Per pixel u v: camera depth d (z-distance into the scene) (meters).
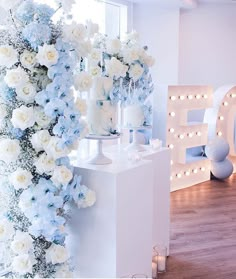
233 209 4.14
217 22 6.05
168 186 2.94
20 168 1.71
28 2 1.64
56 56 1.64
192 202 4.37
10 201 1.79
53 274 1.86
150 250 2.34
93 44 2.20
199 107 5.03
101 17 4.13
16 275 1.81
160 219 2.89
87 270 2.10
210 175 5.43
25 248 1.71
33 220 1.72
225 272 2.74
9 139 1.67
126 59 2.28
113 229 1.98
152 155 2.71
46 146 1.68
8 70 1.64
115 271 2.00
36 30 1.62
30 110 1.64
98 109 2.12
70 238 2.12
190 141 4.99
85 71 2.02
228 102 5.41
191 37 5.90
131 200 2.09
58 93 1.67
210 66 6.12
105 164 2.14
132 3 4.76
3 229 1.71
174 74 5.48
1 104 1.69
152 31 5.20
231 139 5.51
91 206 2.03
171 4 5.08
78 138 1.79
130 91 2.50
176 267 2.80
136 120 2.68
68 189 1.84
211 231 3.50
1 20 1.68
